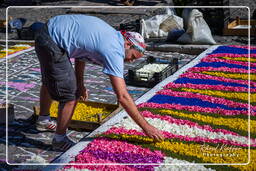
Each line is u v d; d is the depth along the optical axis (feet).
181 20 43.93
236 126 21.03
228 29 45.06
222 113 22.81
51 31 17.52
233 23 48.21
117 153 18.08
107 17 57.11
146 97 25.68
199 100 24.80
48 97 21.31
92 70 33.78
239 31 44.88
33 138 21.38
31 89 29.45
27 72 33.65
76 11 60.13
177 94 25.79
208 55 35.73
